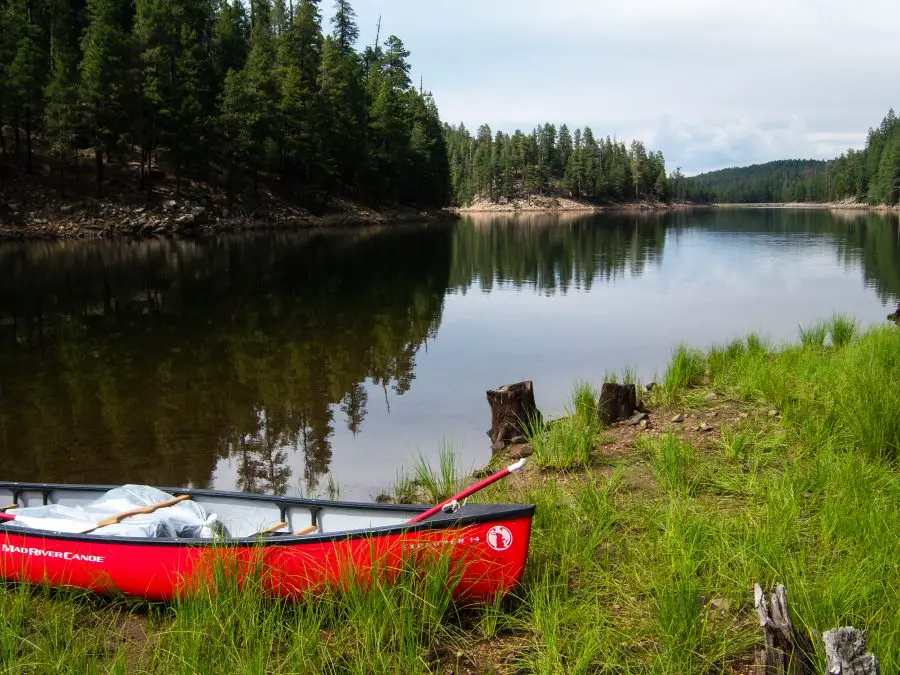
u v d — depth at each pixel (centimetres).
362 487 720
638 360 1276
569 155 15450
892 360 910
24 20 4494
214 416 954
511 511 430
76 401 1017
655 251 3828
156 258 3050
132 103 4384
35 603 477
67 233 3919
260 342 1430
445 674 391
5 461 789
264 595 450
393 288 2272
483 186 13550
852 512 491
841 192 16912
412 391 1080
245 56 5944
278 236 4472
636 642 392
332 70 6022
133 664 411
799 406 766
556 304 1970
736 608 416
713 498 587
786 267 2908
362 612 415
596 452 746
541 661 377
